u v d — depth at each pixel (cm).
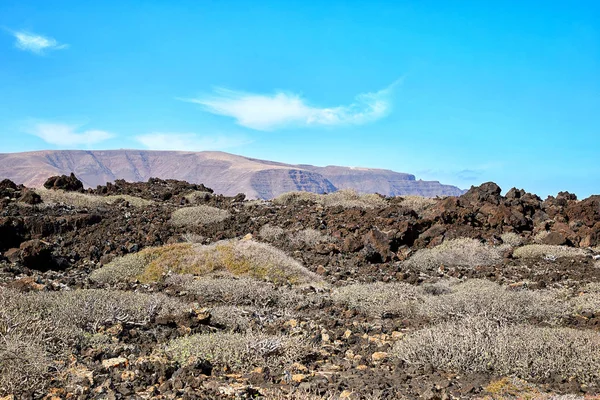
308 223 2352
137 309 993
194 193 3048
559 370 688
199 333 906
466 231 2202
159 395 614
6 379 593
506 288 1377
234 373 712
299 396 584
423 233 2188
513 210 2412
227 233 2273
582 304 1184
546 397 605
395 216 2428
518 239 2170
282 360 758
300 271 1664
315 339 898
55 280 1490
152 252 1719
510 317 1042
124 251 1950
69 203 2550
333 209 2619
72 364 705
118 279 1580
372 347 860
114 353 769
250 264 1639
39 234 2053
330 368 754
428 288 1375
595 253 1986
